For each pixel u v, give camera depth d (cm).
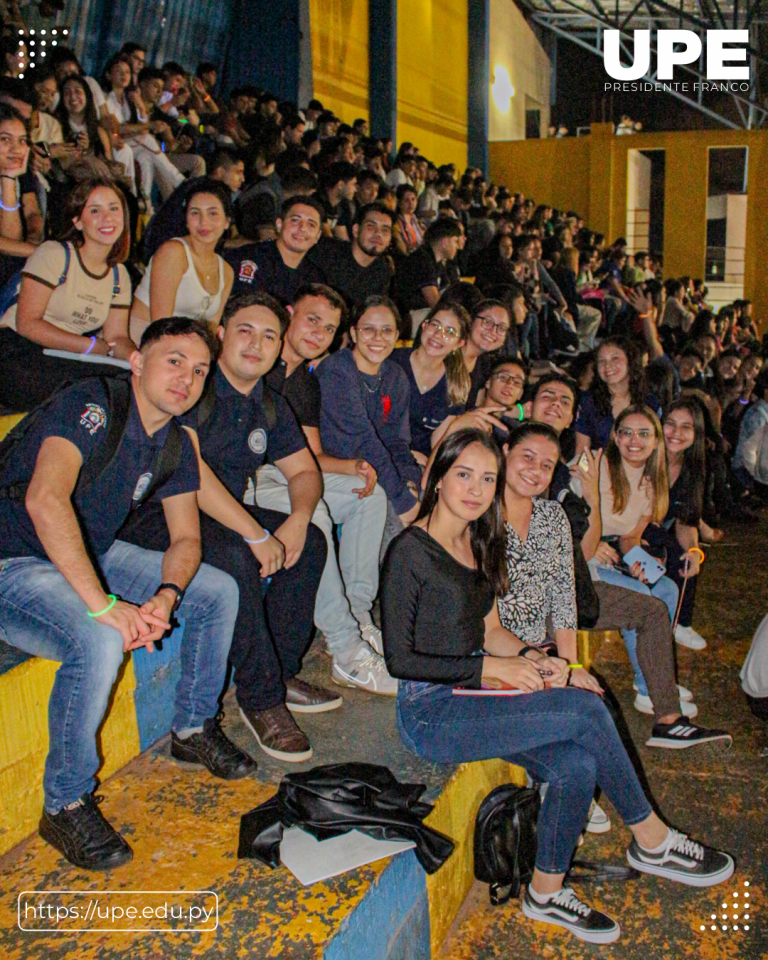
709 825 302
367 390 340
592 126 1716
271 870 208
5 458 211
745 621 479
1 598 208
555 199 1775
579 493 366
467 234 1024
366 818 219
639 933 251
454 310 371
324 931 188
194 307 340
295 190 537
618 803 256
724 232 1753
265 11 1059
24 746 213
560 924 248
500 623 262
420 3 1458
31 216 390
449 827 244
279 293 396
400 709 254
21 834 215
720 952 244
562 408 369
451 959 240
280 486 303
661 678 346
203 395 258
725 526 661
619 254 1398
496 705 239
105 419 206
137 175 598
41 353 307
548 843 244
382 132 1381
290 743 254
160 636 214
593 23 2105
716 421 708
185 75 740
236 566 245
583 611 312
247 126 808
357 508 317
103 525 222
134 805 233
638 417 381
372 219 464
